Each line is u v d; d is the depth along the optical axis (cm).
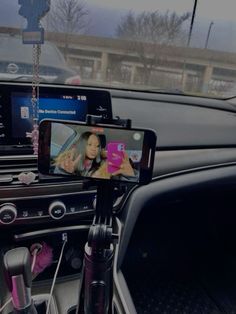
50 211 85
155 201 106
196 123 138
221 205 156
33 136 85
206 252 162
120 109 137
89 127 58
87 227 90
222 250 163
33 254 89
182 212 157
